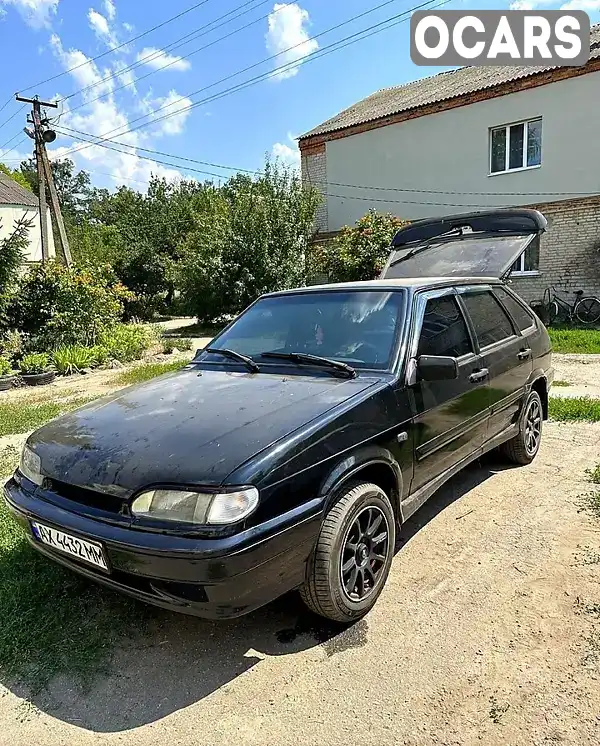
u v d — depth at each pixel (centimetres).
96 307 1329
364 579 266
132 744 199
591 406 604
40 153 1903
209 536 206
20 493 263
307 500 234
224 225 1822
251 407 268
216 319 1927
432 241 639
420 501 314
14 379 965
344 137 1852
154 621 268
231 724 206
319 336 342
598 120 1362
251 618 270
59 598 285
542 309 1436
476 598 275
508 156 1538
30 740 203
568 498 387
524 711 205
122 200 3788
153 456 230
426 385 315
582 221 1387
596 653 233
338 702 214
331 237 1895
